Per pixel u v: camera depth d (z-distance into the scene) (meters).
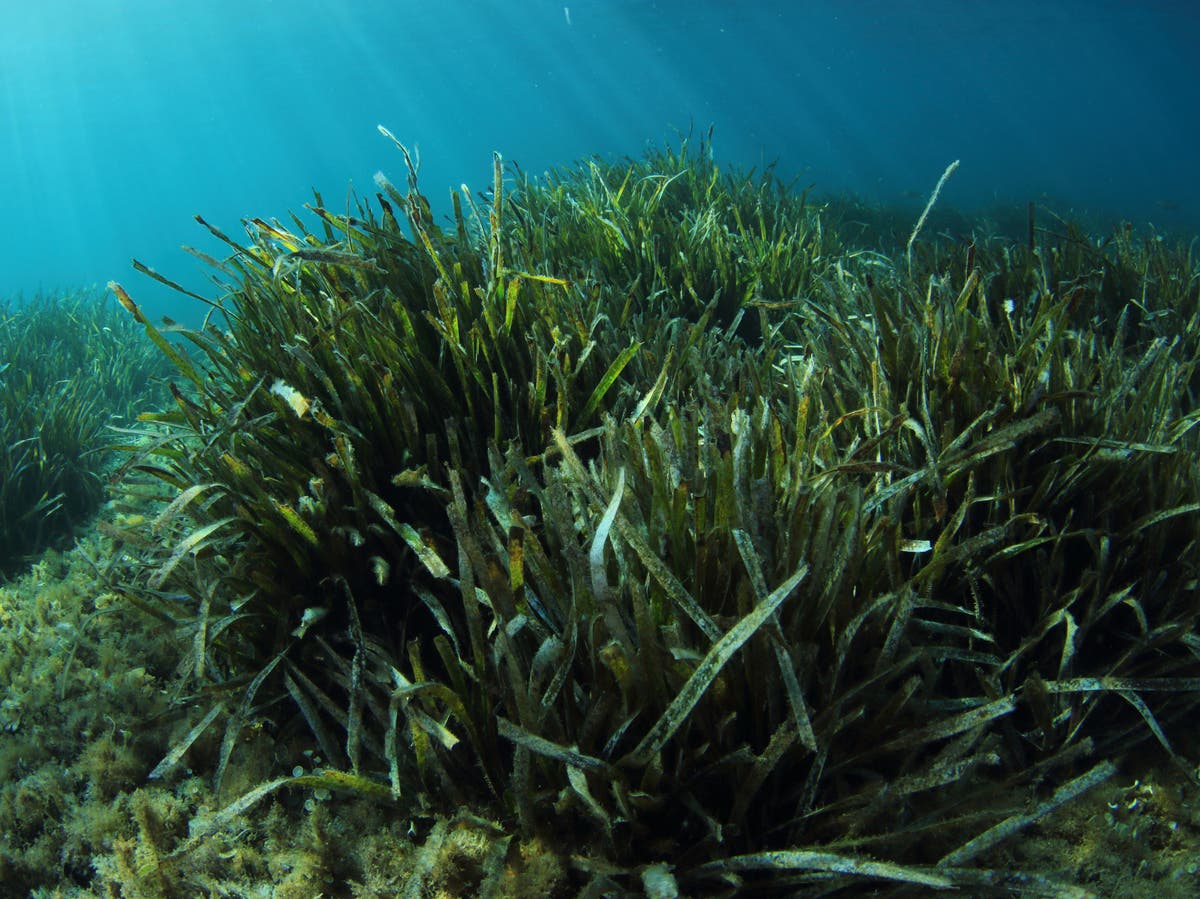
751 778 1.41
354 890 1.56
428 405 2.43
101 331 8.34
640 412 2.18
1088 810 1.64
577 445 2.45
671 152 7.13
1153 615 1.96
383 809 1.75
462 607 2.12
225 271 2.78
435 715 1.75
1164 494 2.03
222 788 1.94
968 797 1.50
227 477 2.31
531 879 1.47
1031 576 2.02
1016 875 1.21
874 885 1.47
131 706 2.28
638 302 3.99
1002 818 1.57
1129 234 4.13
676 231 4.84
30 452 4.47
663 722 1.36
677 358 2.92
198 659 1.82
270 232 2.88
